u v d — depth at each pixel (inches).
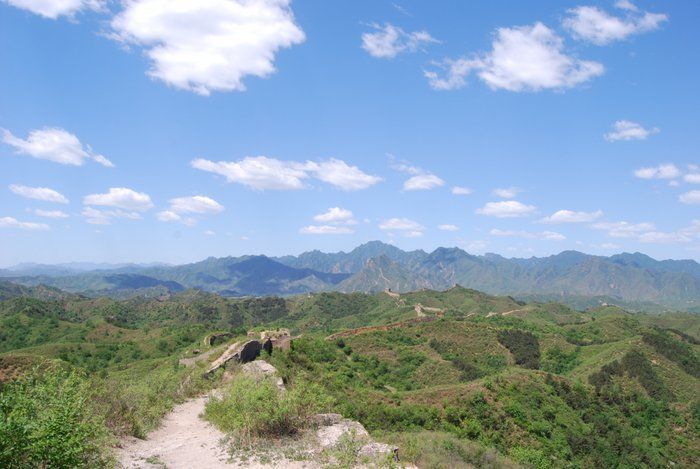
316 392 938.1
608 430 2659.9
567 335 5438.0
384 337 4658.0
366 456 672.4
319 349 3720.5
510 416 2399.1
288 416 808.3
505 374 2994.6
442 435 1163.3
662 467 2458.2
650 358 3887.8
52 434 471.8
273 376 1296.8
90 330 5748.0
